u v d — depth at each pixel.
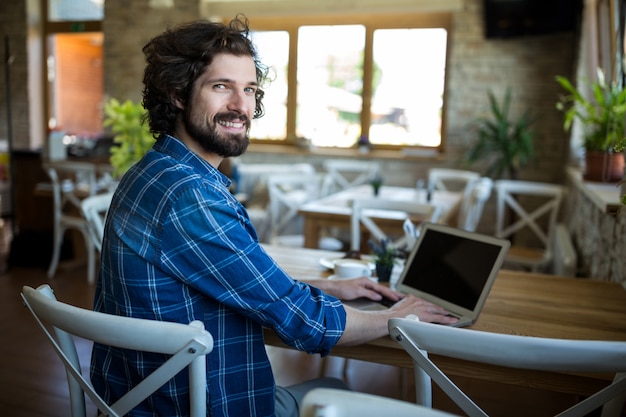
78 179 5.03
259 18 6.61
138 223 1.12
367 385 2.72
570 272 3.12
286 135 6.70
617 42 3.50
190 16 6.65
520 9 5.34
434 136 6.20
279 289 1.15
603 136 3.29
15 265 4.69
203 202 1.10
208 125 1.21
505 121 5.29
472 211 3.95
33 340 3.15
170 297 1.12
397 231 3.36
